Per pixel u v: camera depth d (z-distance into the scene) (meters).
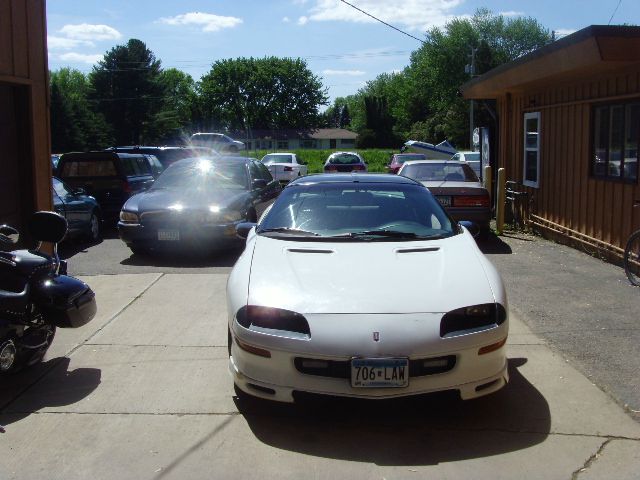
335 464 3.70
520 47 68.75
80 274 8.64
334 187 5.90
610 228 9.19
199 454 3.82
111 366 5.21
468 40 65.88
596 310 6.68
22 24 7.78
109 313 6.69
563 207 10.85
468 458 3.75
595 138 9.77
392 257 4.69
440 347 3.91
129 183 13.70
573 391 4.64
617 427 4.10
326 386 3.92
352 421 4.23
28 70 7.95
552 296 7.25
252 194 10.61
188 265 9.30
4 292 4.42
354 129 121.06
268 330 4.04
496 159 15.58
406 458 3.76
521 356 5.35
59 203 10.52
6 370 4.43
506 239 11.52
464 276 4.40
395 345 3.87
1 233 4.70
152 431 4.10
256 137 92.31
